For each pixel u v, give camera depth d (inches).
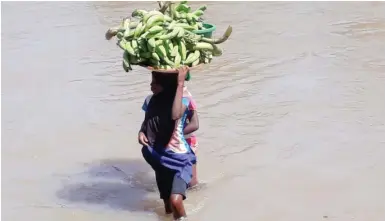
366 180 344.8
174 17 309.3
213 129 410.6
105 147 396.2
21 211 328.2
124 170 370.3
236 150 382.9
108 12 693.3
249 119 423.8
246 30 616.7
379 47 553.3
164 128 300.7
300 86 474.0
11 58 558.3
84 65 537.3
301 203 325.4
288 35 596.4
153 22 292.2
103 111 446.6
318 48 555.5
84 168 372.8
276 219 312.0
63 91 484.4
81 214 324.8
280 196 332.5
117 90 482.9
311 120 418.3
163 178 308.3
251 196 333.7
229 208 323.3
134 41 292.2
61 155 387.5
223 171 359.3
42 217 322.3
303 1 717.3
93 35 615.2
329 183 342.6
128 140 404.2
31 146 399.2
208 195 336.2
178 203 302.7
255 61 529.0
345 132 400.5
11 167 374.0
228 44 575.2
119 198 341.1
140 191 348.2
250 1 729.0
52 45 589.0
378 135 395.2
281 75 496.4
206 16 670.5
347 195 331.0
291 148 382.6
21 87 494.0
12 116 442.9
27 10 702.5
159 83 301.0
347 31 601.6
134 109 448.1
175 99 293.1
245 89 472.7
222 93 467.2
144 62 297.0
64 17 676.7
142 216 323.0
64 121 433.4
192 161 310.2
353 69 504.1
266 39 586.9
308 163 364.8
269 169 360.2
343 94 457.1
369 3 701.3
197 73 506.9
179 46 294.4
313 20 643.5
